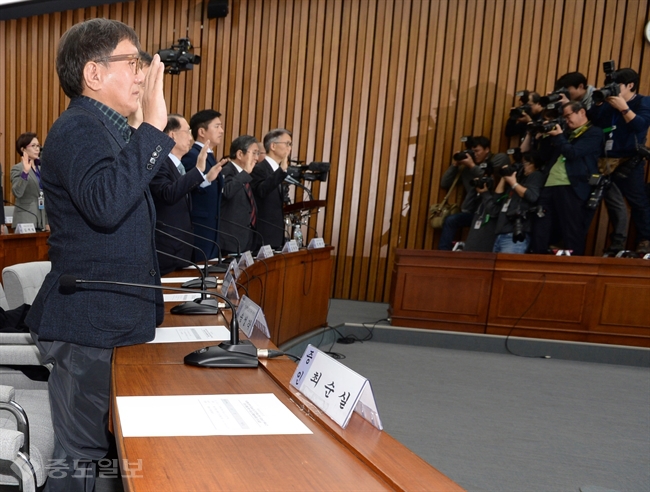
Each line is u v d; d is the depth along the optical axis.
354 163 7.43
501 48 7.04
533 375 4.77
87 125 1.47
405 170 7.32
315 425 1.16
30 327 1.62
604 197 6.07
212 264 3.60
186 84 7.73
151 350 1.64
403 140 7.31
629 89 5.77
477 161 6.68
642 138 5.82
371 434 1.11
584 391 4.41
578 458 3.10
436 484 0.91
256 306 1.83
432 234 7.25
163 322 1.99
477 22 7.06
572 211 5.62
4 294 2.80
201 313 2.13
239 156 4.37
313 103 7.46
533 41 6.96
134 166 1.38
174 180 3.16
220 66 7.63
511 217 5.80
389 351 5.30
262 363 1.55
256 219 4.79
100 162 1.43
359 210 7.48
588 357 5.33
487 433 3.39
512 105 7.04
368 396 1.14
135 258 1.60
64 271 1.57
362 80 7.36
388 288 7.41
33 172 6.21
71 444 1.57
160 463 0.96
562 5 6.88
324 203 5.10
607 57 6.79
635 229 6.69
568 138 5.64
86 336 1.55
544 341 5.39
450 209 7.02
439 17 7.14
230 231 4.27
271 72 7.53
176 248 3.14
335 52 7.38
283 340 4.45
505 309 5.48
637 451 3.25
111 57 1.54
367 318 6.16
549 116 5.75
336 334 5.61
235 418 1.17
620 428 3.62
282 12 7.46
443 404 3.88
